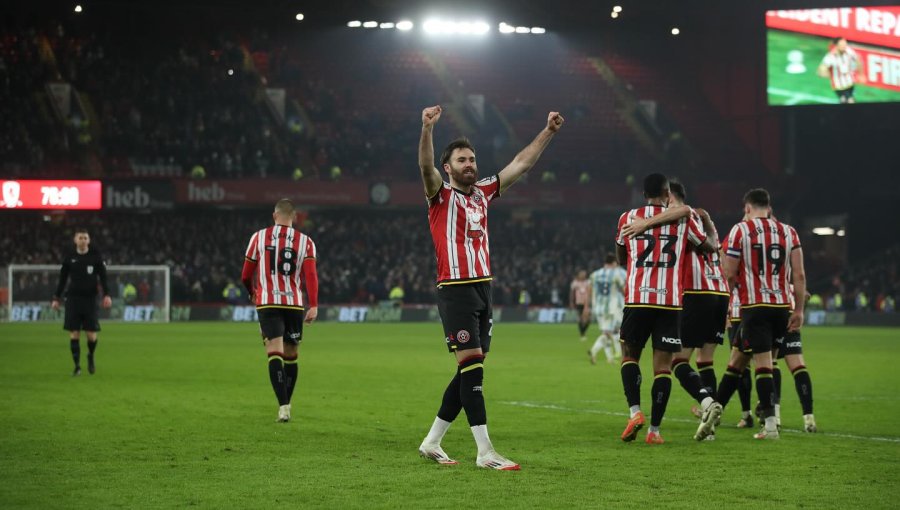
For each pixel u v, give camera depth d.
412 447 10.16
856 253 62.09
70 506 7.23
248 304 51.78
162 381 17.86
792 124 61.09
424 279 54.25
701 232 11.01
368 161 58.06
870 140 60.75
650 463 9.23
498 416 13.09
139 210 49.53
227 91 59.38
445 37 68.12
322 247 54.59
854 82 54.00
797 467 9.04
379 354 26.47
